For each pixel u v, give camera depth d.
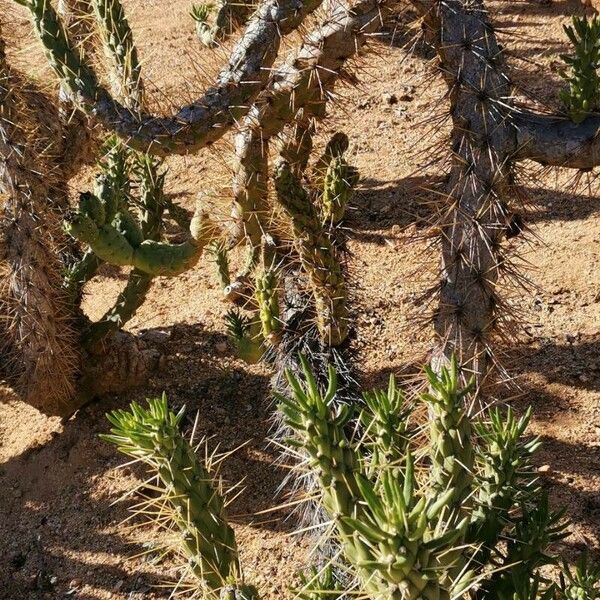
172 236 5.67
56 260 3.89
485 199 2.70
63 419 4.33
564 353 4.32
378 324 4.63
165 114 2.87
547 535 2.27
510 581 2.21
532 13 7.20
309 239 3.20
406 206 5.59
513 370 4.23
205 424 4.21
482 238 2.72
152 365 4.48
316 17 2.93
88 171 6.20
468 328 2.84
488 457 2.32
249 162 2.96
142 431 2.10
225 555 2.21
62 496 4.00
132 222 3.35
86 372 4.21
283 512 3.73
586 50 2.63
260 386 4.41
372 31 2.72
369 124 6.45
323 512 3.26
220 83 2.73
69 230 3.15
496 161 2.67
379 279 4.98
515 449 2.34
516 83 2.74
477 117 2.64
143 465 4.05
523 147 2.70
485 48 2.62
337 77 2.85
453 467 2.08
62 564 3.71
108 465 4.09
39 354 3.95
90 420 4.29
